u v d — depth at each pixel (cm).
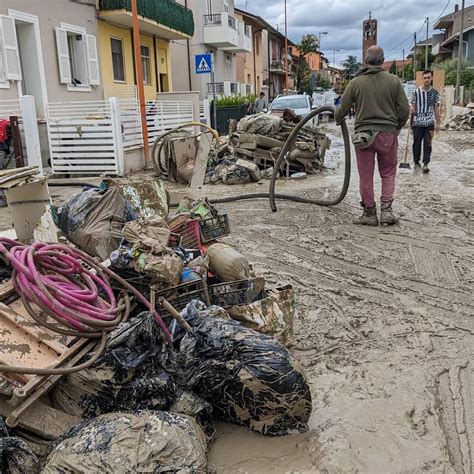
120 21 1900
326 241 691
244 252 655
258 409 300
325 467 280
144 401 297
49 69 1505
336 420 320
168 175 1209
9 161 1113
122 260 375
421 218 787
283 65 6456
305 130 1222
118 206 470
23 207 552
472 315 464
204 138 1160
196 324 328
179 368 311
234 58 4066
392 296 509
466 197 916
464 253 627
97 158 1288
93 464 237
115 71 2002
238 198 936
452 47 5872
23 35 1437
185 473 241
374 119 717
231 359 302
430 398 339
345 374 371
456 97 3641
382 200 754
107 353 303
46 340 310
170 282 369
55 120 1285
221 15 3250
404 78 7531
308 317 466
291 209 866
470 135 2144
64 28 1568
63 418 281
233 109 2602
